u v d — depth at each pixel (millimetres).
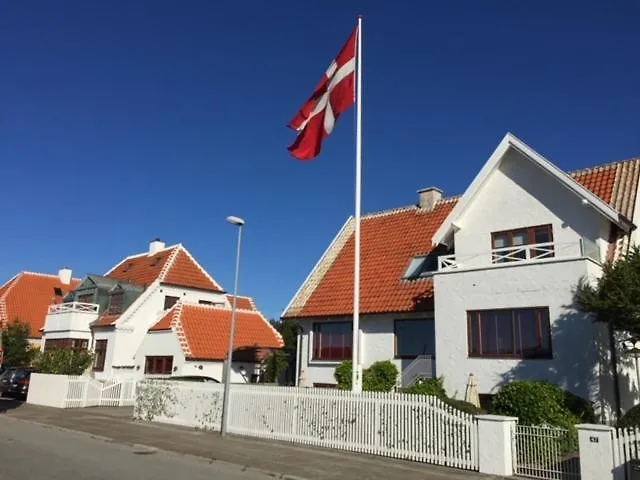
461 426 12750
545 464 11547
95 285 37781
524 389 14266
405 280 22875
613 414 15898
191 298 37969
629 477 9984
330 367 23625
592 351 15617
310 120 16609
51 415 22328
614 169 20141
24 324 39406
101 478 10547
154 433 17656
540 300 16906
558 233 18594
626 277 13891
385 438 14164
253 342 33594
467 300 18453
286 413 16656
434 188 26484
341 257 26828
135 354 34031
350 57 16406
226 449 14766
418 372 20172
